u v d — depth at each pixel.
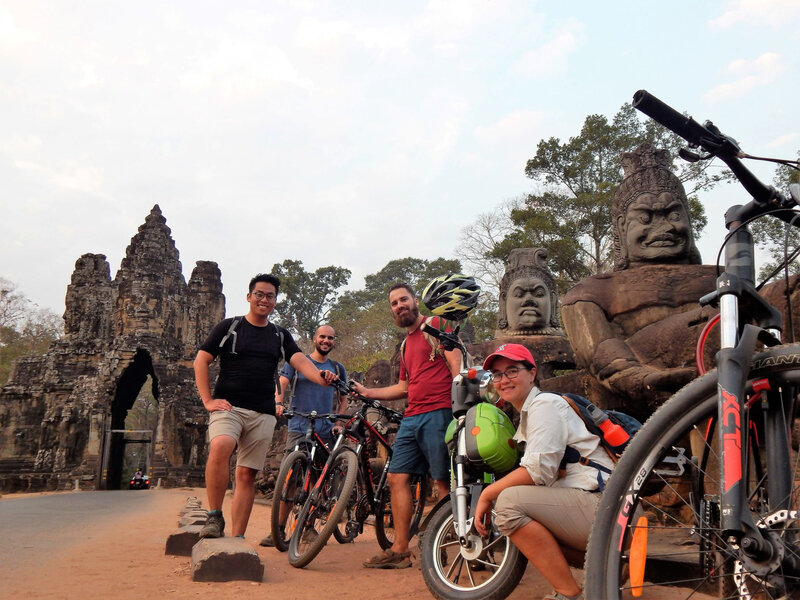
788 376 2.10
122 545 6.39
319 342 7.27
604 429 3.01
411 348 5.02
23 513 11.88
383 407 5.65
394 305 5.07
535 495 2.94
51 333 67.50
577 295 6.29
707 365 4.66
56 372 43.94
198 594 3.70
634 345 5.77
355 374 17.52
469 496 3.62
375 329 47.62
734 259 2.39
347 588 4.00
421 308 34.09
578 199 29.47
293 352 5.45
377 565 4.82
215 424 4.97
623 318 6.11
